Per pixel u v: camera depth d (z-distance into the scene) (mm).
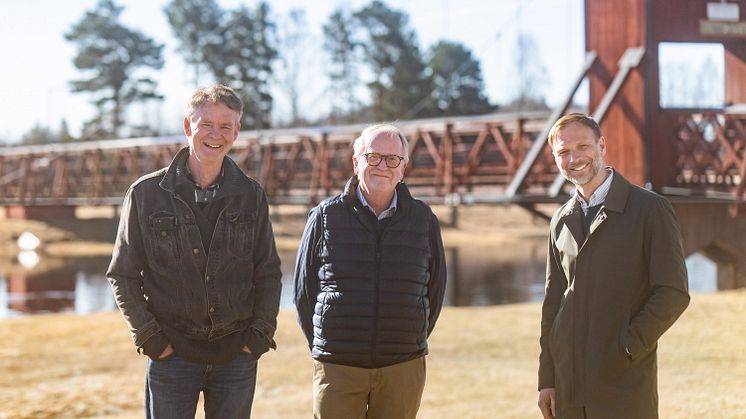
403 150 3650
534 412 6441
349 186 3717
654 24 13133
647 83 13047
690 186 13703
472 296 19141
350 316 3605
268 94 53625
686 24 13234
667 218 3279
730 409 5941
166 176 3523
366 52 54688
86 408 7828
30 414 7602
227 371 3592
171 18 56438
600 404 3303
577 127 3342
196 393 3576
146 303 3521
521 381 7945
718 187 13789
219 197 3535
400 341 3645
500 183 17359
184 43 55875
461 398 7176
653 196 3316
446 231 41781
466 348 10047
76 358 10477
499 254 32062
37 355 10695
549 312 3562
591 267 3328
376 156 3611
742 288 13781
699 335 9328
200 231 3529
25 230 39625
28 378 9273
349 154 22797
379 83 53031
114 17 58750
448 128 18406
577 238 3375
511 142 18562
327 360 3652
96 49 57625
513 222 42938
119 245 3523
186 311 3508
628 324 3283
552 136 3428
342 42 57562
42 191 39781
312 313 3764
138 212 3508
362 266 3621
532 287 20984
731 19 13375
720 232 13789
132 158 34219
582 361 3338
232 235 3547
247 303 3627
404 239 3648
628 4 13258
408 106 51750
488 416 6348
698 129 13656
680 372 7480
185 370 3525
